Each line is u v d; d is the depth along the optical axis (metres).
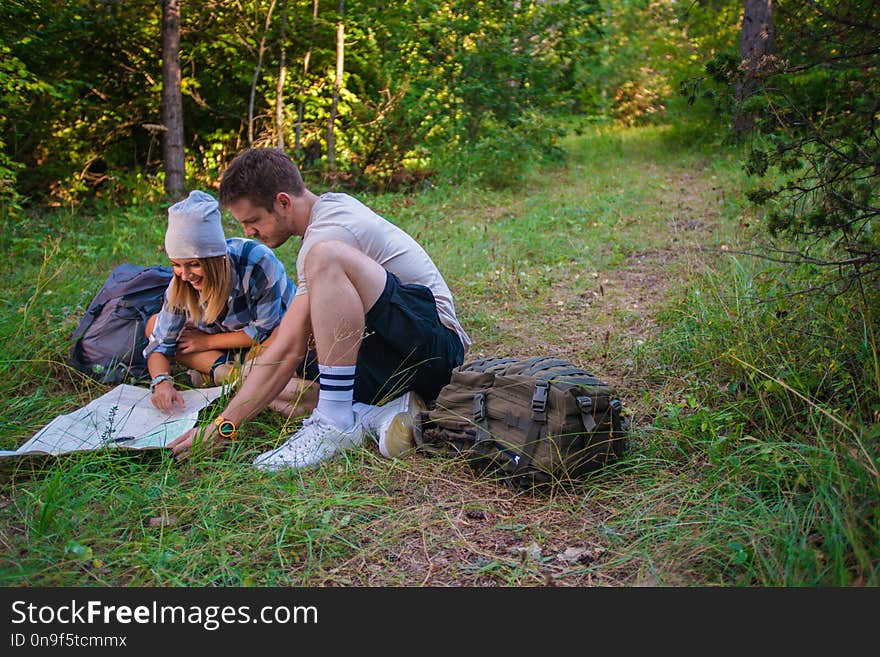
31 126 9.47
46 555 2.36
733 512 2.48
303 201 3.27
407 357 3.19
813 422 2.68
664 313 4.62
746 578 2.20
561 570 2.39
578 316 5.04
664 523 2.56
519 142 10.59
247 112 11.16
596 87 18.30
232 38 10.46
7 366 3.65
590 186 9.93
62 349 4.02
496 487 2.88
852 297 3.35
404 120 10.82
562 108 12.51
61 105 9.72
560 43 11.91
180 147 9.27
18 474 2.87
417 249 3.45
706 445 2.94
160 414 3.35
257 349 3.49
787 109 3.37
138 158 10.62
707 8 12.80
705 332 3.92
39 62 9.45
